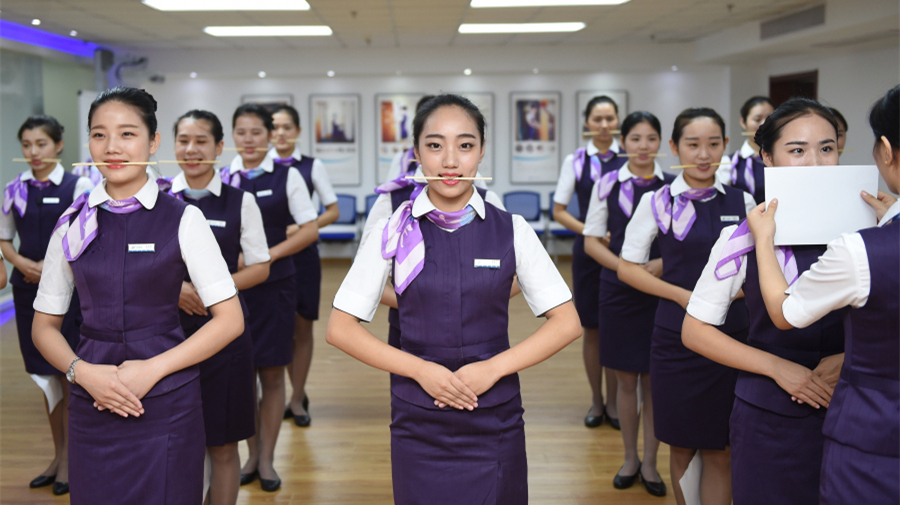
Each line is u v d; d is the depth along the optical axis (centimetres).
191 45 1010
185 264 198
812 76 938
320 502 320
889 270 142
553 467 355
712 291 196
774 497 188
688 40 1039
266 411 340
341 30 899
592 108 438
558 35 971
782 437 186
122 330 190
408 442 176
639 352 333
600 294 357
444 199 177
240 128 374
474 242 176
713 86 1116
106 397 182
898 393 145
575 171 439
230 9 758
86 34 904
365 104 1129
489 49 1066
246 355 278
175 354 188
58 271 197
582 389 484
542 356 174
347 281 180
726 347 193
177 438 191
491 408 174
